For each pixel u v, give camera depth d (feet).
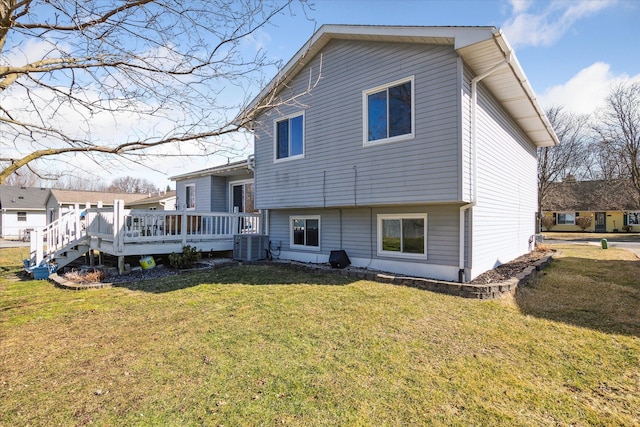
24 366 11.25
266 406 8.83
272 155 32.68
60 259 32.07
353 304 18.06
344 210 29.78
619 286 22.33
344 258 28.43
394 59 23.61
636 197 87.15
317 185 28.53
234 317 16.16
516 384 9.90
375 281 23.91
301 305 18.02
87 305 18.76
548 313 16.49
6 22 9.61
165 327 14.89
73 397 9.34
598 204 103.19
